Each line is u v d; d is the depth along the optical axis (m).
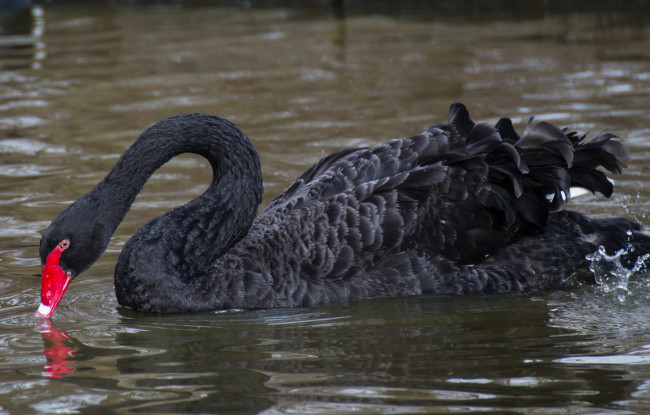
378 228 9.97
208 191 10.45
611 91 18.44
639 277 10.47
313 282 9.94
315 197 10.43
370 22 28.67
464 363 7.99
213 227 10.16
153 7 33.69
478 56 22.66
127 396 7.37
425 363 8.02
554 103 17.66
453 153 10.23
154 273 9.81
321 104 18.50
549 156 10.24
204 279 9.98
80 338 8.95
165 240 9.98
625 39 23.97
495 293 10.12
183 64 23.00
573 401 7.07
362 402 7.12
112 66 22.97
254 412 6.97
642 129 15.62
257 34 27.03
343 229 9.98
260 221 10.70
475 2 30.81
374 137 15.90
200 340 8.87
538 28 26.38
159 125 10.30
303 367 7.99
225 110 18.22
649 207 12.43
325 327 9.17
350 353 8.34
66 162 15.16
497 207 10.13
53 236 9.57
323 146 15.50
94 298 10.22
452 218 10.14
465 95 18.72
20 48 25.91
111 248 11.62
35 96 19.89
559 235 10.45
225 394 7.36
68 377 7.86
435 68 21.47
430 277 10.05
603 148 10.42
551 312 9.46
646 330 8.78
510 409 6.93
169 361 8.23
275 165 14.52
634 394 7.18
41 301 9.54
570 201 12.84
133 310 9.91
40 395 7.43
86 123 17.61
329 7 32.19
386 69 21.62
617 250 10.48
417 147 10.47
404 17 29.41
